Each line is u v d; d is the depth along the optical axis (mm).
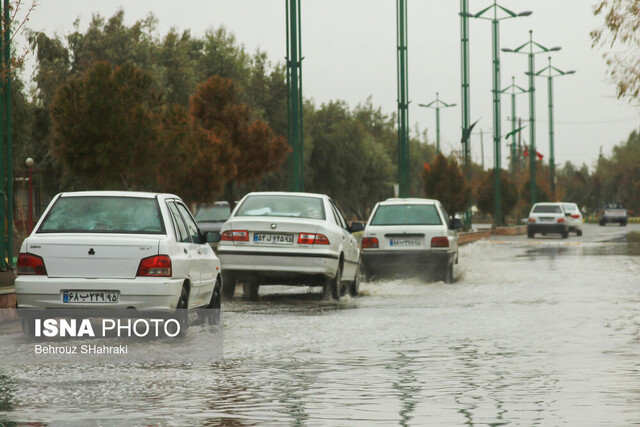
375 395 15984
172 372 18266
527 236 114938
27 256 22734
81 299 22453
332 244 32969
